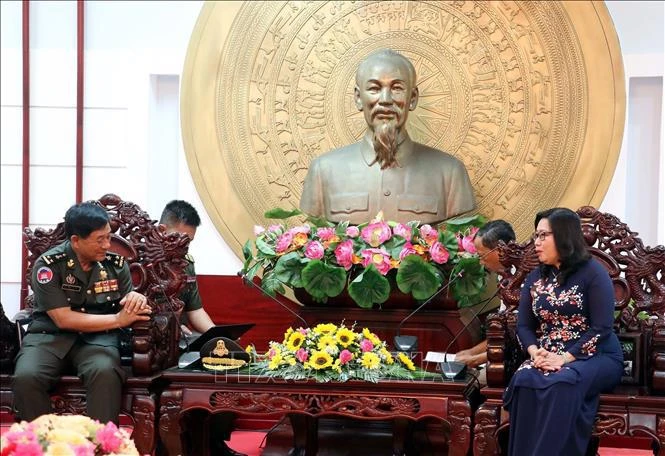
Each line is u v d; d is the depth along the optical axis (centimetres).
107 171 624
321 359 413
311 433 470
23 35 618
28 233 468
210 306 599
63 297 435
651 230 591
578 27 582
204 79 612
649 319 430
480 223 533
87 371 421
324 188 572
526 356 427
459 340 489
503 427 406
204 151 612
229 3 614
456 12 598
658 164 589
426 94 600
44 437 277
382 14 605
